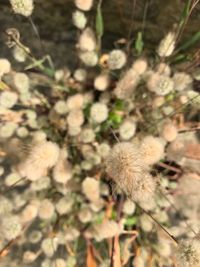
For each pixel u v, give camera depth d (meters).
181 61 0.24
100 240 0.22
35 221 0.27
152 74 0.21
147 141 0.18
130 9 0.23
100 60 0.24
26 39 0.26
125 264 0.26
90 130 0.22
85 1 0.19
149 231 0.24
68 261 0.23
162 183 0.22
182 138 0.25
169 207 0.26
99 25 0.21
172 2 0.22
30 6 0.18
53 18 0.25
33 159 0.17
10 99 0.20
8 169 0.27
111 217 0.24
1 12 0.26
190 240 0.17
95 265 0.23
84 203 0.23
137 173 0.16
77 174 0.24
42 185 0.22
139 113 0.23
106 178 0.24
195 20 0.22
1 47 0.26
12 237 0.19
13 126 0.22
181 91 0.23
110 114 0.24
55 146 0.18
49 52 0.26
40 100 0.23
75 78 0.24
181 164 0.24
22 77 0.20
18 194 0.25
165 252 0.22
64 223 0.23
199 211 0.26
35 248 0.27
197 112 0.25
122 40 0.25
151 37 0.24
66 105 0.22
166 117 0.22
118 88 0.20
